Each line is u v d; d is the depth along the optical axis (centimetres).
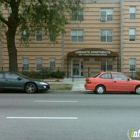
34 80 1653
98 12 2978
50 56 2983
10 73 1666
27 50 2977
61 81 2508
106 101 1209
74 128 667
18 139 573
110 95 1515
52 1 1917
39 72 2888
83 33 2983
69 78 2855
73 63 3014
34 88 1630
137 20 2941
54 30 1988
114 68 2978
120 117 813
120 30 2953
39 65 2991
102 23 2975
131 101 1215
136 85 1617
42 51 2978
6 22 1923
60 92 1717
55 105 1066
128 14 2942
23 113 878
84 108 990
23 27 2186
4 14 2867
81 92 1720
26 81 1631
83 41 2981
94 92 1698
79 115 845
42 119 778
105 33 2989
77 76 3009
